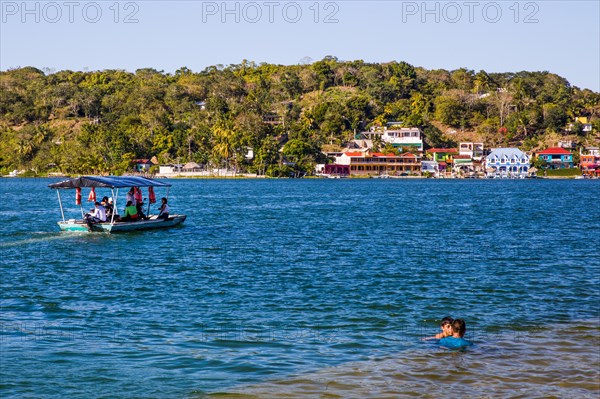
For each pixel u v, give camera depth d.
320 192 122.12
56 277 28.42
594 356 17.09
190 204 86.25
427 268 30.64
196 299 23.92
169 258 34.03
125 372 16.06
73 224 45.00
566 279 27.70
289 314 21.61
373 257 34.34
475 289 25.59
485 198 100.31
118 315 21.48
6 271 29.86
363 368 16.27
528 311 21.95
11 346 17.97
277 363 16.66
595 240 42.12
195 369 16.27
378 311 21.98
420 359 16.91
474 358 16.95
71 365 16.53
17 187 143.00
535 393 14.66
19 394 14.76
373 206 81.00
